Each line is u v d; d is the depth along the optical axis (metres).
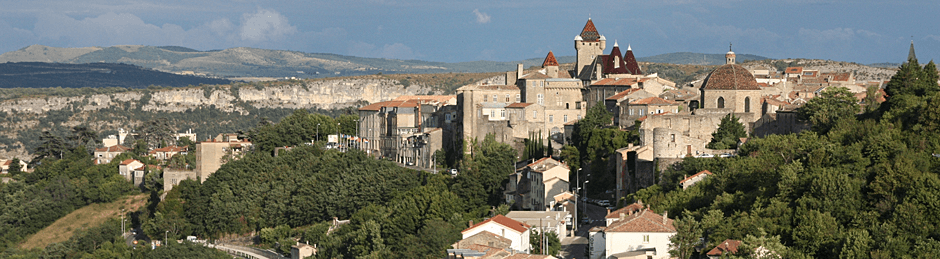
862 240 185.25
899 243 182.62
